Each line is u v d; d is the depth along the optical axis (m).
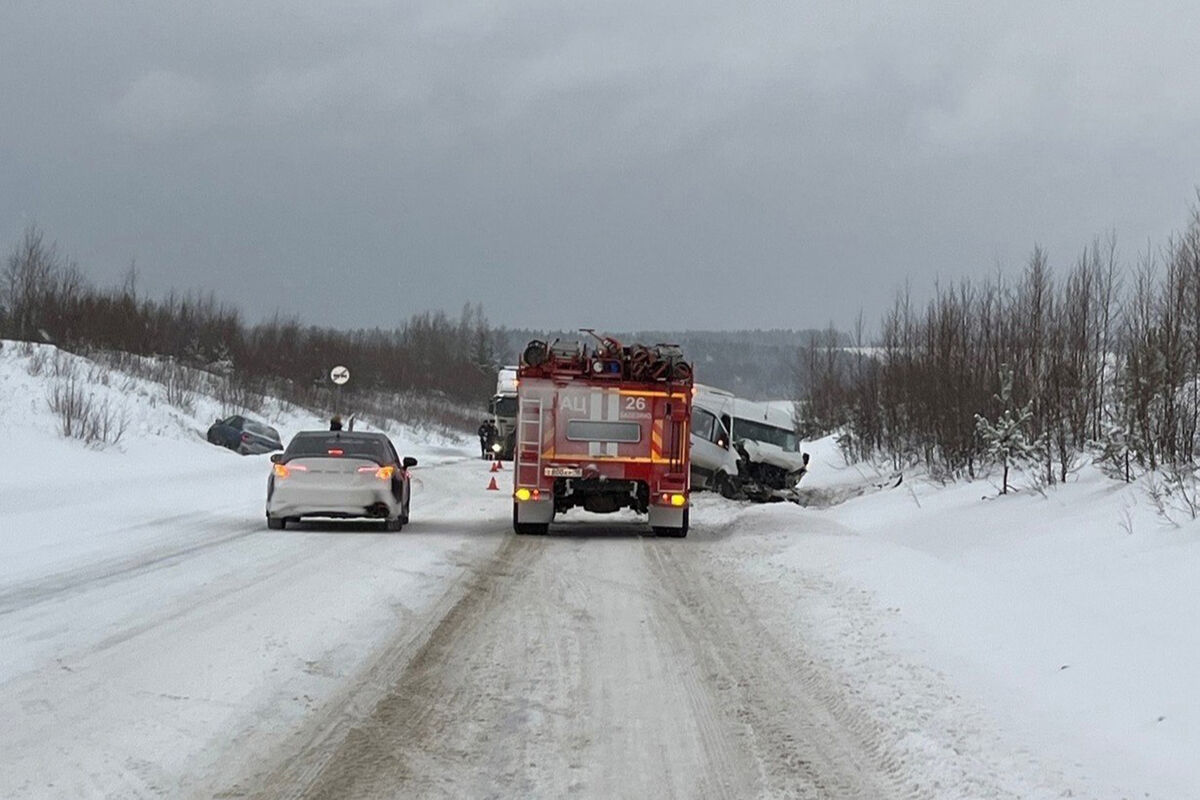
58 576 14.48
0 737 7.50
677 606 13.17
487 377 116.62
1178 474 16.86
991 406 27.44
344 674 9.52
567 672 9.74
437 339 123.62
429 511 27.25
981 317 30.11
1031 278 27.39
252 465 40.91
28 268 61.75
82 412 41.12
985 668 9.37
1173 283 20.77
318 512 20.67
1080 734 7.57
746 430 34.94
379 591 13.90
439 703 8.68
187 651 10.17
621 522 26.05
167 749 7.34
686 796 6.66
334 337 99.12
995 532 19.69
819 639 10.99
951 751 7.33
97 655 9.93
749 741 7.77
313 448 21.11
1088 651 9.53
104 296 66.31
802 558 16.47
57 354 52.22
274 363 84.81
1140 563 13.87
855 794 6.70
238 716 8.15
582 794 6.68
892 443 37.22
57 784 6.61
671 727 8.09
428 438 86.00
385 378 102.00
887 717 8.19
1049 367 25.05
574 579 15.43
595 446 21.56
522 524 21.59
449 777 6.94
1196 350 19.89
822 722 8.20
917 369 33.97
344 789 6.68
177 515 23.12
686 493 21.48
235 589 13.71
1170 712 7.82
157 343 73.31
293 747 7.46
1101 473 21.17
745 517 23.02
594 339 21.98
